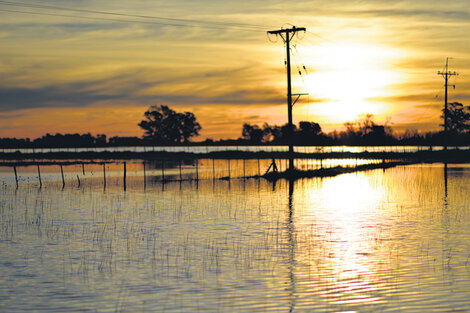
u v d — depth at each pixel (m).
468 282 19.39
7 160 148.12
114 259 23.92
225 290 18.88
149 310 16.84
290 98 78.12
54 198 51.47
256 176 77.12
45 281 20.33
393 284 19.27
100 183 71.19
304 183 66.12
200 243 27.39
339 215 37.38
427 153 145.00
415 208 40.38
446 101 143.00
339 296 17.95
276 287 19.16
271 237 28.92
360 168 94.12
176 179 76.12
